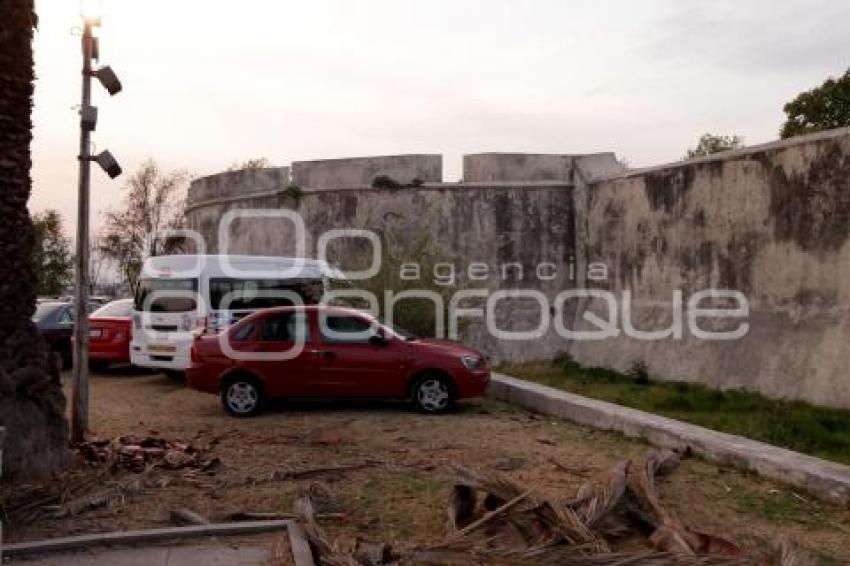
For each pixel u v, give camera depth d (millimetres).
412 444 9898
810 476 7438
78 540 6062
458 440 10133
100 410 12477
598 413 10852
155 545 6133
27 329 7801
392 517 6945
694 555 5379
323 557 5676
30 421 7680
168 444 9500
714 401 12508
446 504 7270
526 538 6059
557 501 6625
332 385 12016
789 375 12070
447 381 12086
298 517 6594
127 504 7184
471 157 19406
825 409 11109
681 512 6969
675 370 14734
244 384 11945
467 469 6883
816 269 12023
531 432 10672
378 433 10609
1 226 7594
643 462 8125
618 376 15812
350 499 7457
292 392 12016
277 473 8227
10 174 7656
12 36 7680
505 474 8391
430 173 19391
